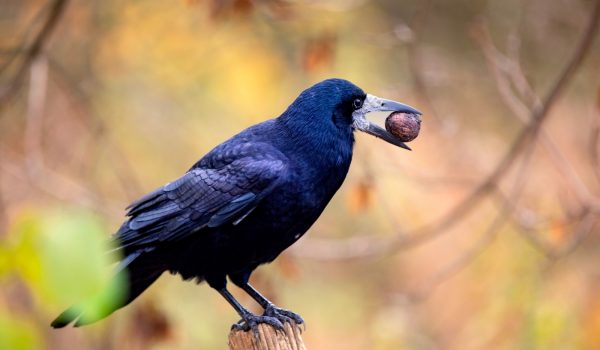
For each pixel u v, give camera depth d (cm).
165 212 763
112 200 1281
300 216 766
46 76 1220
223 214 750
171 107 1370
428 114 1322
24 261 234
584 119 1422
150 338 1028
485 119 1473
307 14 1180
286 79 1380
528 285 1147
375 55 1366
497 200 1268
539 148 1320
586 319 1179
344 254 1126
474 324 1305
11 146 1341
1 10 1341
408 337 1146
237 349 660
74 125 1329
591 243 1309
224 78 1359
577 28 1450
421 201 1316
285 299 1441
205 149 1355
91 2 1353
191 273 786
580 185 1075
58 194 1149
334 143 769
